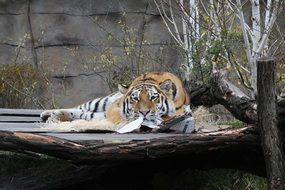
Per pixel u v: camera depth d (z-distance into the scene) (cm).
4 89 1844
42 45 2098
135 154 826
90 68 2033
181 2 1594
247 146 841
